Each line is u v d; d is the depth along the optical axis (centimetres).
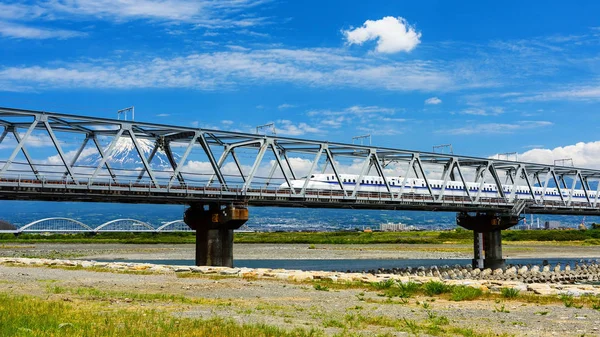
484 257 9419
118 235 18225
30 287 3341
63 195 5159
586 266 8488
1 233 18512
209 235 6281
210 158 6053
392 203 7675
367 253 12656
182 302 2748
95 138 6028
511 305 2802
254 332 1862
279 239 17588
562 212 10519
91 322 1978
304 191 6769
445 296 3133
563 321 2327
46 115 5141
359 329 2072
